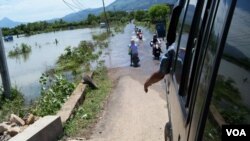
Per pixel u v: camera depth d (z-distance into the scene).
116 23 92.06
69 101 8.93
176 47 3.48
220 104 1.37
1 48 12.05
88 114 8.14
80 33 83.31
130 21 103.44
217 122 1.37
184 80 2.59
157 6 52.88
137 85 11.66
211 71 1.50
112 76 14.38
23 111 9.60
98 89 11.46
